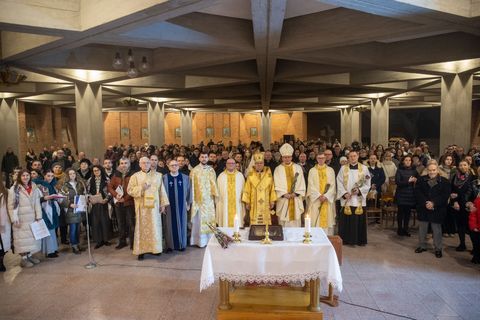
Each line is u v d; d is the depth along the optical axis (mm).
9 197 6184
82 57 10625
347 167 7367
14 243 6285
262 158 6672
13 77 10266
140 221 6629
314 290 4262
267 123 30906
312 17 8508
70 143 29172
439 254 6598
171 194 7000
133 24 6711
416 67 11508
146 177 6672
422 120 30797
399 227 8039
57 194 6848
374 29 7758
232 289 5066
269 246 4215
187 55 10805
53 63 10195
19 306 4887
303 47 8773
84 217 7469
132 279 5750
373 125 21828
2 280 5797
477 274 5766
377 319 4410
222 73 12844
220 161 9453
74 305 4895
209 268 4199
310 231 4809
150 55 11500
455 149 10336
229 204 7098
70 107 28266
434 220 6551
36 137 24547
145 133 31547
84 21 7039
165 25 7840
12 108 20266
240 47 8891
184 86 15531
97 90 13547
